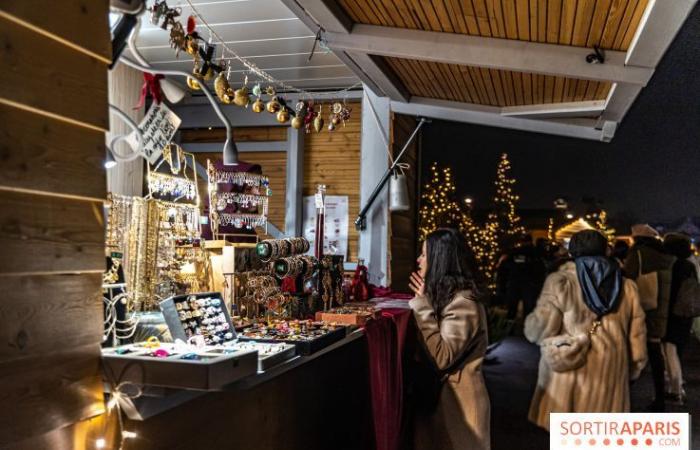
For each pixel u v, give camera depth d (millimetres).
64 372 1718
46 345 1656
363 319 3342
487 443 3260
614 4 3498
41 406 1634
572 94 5707
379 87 5926
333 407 4012
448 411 3232
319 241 4258
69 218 1741
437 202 9820
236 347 2248
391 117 6594
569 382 4062
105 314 2270
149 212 2773
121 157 2268
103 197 1854
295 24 4801
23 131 1577
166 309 2453
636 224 6430
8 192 1542
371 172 6469
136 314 2613
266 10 4543
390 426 3207
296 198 6520
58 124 1695
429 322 3197
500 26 4172
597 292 4008
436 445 3246
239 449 2775
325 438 3863
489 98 6270
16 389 1560
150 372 1841
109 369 1886
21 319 1578
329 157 6645
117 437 1926
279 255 3607
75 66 1749
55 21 1658
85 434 1813
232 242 3547
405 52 4547
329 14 4145
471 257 3344
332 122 4957
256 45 5270
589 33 4004
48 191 1649
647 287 6078
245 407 2832
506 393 6926
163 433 2189
